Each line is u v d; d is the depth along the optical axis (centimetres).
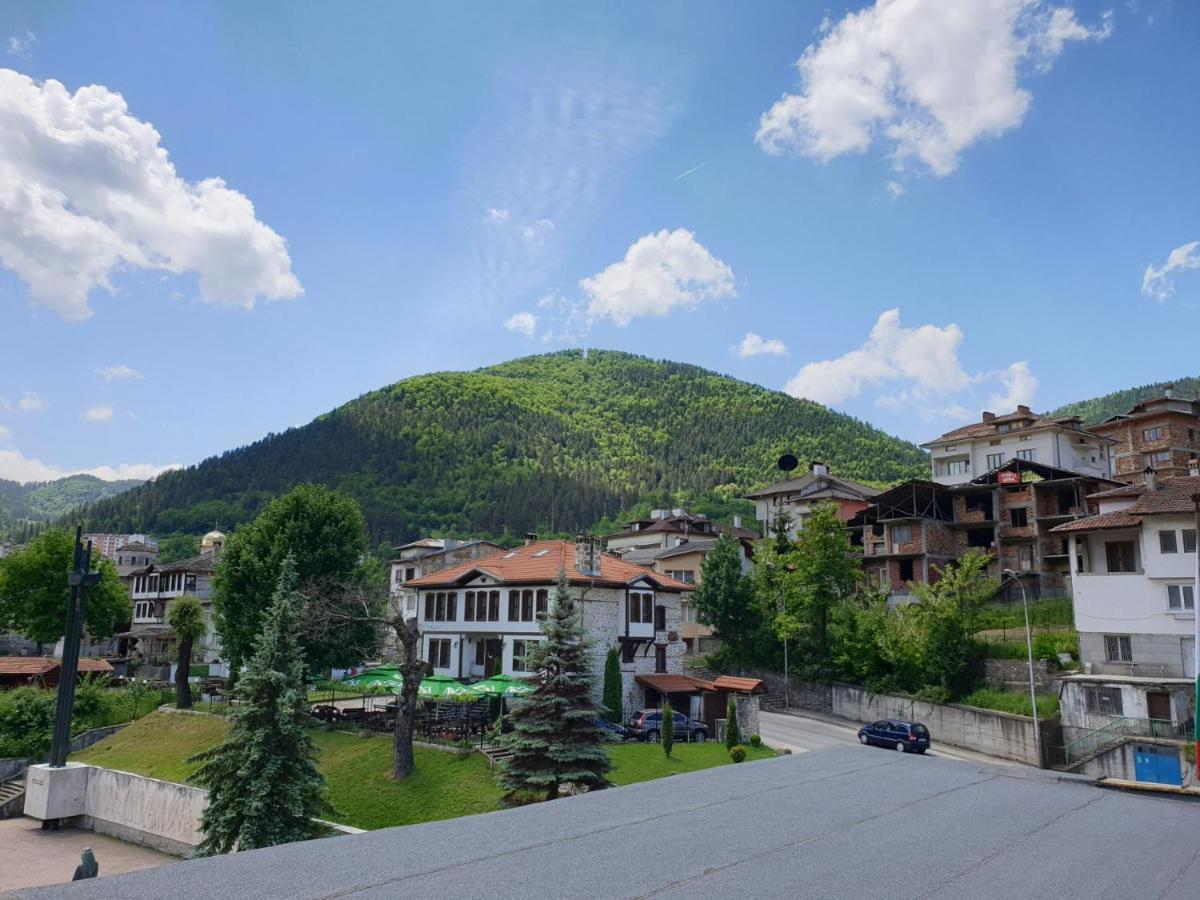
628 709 4606
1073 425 7669
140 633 7512
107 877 838
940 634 4662
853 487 9306
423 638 5281
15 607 6644
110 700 5219
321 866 900
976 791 1547
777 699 5772
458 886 844
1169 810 1482
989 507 6359
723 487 18200
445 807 3038
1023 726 4009
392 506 16962
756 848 1050
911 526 6381
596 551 4656
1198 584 2203
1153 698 3769
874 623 5203
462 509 17362
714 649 7031
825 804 1350
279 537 4875
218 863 905
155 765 4188
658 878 902
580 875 899
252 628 4728
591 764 2908
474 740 3631
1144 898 933
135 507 17838
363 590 4731
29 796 3191
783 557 6150
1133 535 4350
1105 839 1216
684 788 1456
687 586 5094
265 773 2412
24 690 4941
